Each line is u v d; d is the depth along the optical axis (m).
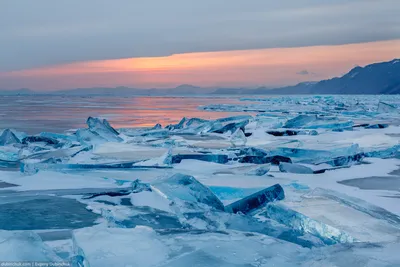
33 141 10.83
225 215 4.04
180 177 4.90
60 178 6.42
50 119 23.34
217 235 3.23
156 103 62.91
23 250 2.57
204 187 4.69
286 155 8.59
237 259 2.73
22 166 7.18
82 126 18.19
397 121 18.86
